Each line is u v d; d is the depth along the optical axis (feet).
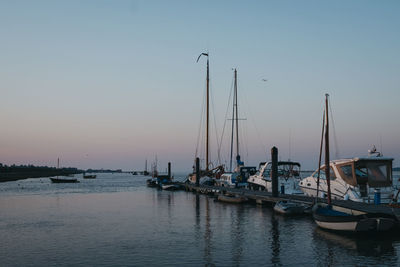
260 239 74.79
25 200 174.09
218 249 67.26
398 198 94.73
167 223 97.86
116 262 59.88
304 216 101.60
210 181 228.43
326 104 86.99
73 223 99.76
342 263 57.00
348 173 99.66
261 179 152.46
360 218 69.87
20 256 64.54
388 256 60.13
